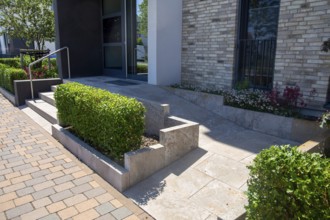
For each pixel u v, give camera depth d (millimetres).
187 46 7492
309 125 4254
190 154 3908
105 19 9664
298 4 5109
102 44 10031
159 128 4469
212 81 6965
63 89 4711
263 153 2070
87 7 9516
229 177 3312
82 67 9703
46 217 2727
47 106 6746
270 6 5773
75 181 3414
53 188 3250
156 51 7242
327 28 4805
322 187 1765
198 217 2689
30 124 5871
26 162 3963
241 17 6242
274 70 5652
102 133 3682
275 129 4676
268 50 5934
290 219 1862
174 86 7145
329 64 4855
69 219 2699
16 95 7551
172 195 3064
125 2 8664
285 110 4793
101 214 2775
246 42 6305
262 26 5980
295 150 2068
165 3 7129
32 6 12609
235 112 5293
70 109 4469
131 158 3191
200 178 3332
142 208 2863
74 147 4207
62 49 8898
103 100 3840
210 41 6859
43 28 12930
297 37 5211
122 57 9180
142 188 3213
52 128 5055
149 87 7297
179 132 3727
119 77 9492
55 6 8984
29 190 3205
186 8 7344
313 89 5113
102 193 3150
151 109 4547
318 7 4863
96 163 3613
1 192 3164
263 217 1967
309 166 1857
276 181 1877
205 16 6875
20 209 2850
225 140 4477
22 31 12828
